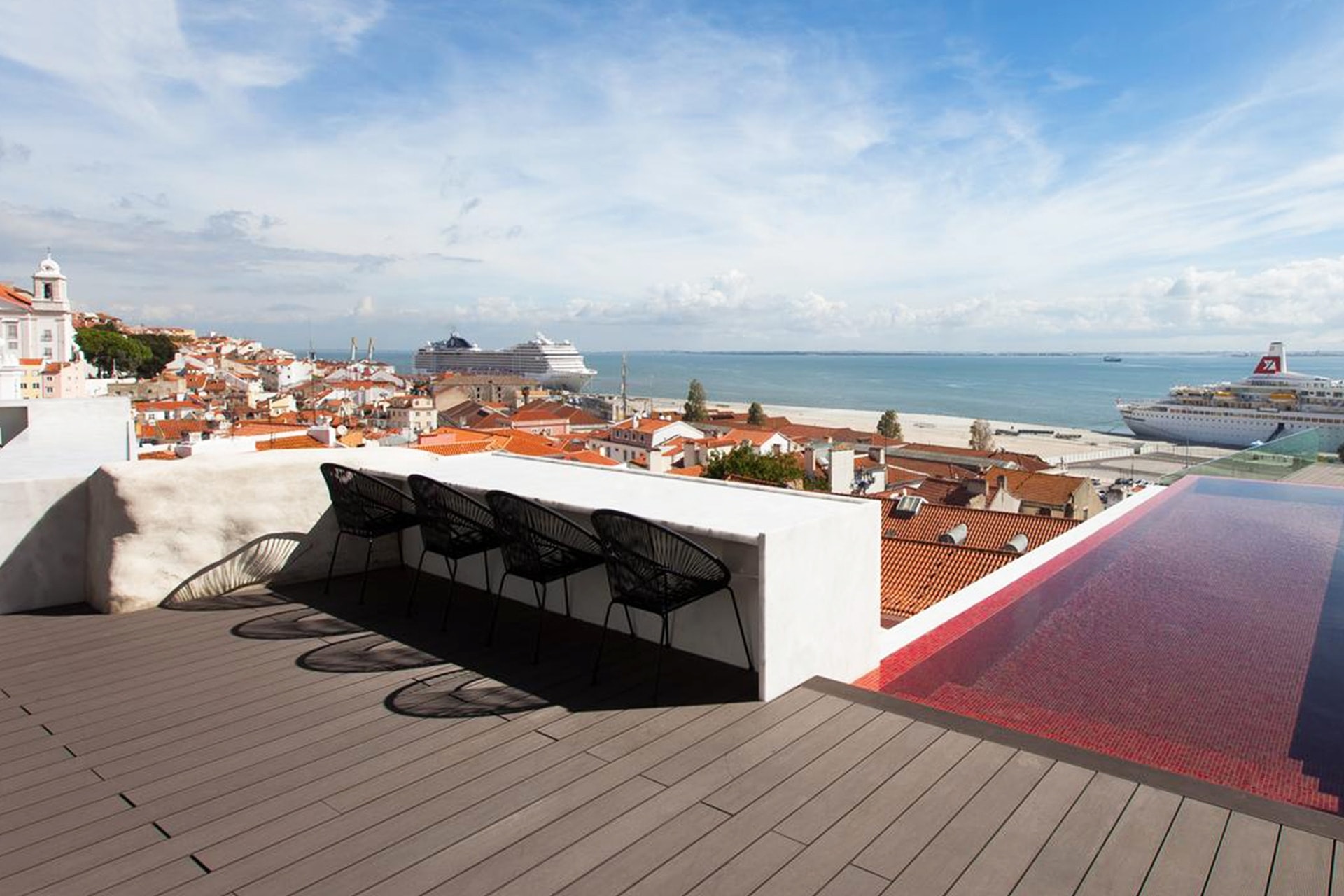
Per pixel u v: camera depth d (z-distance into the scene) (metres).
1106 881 1.80
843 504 3.47
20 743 2.53
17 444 5.62
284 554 4.36
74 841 1.99
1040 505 32.38
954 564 9.86
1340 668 3.65
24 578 3.90
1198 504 8.04
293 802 2.17
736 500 3.56
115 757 2.44
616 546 2.87
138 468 3.89
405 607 3.96
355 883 1.81
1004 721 3.10
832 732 2.58
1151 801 2.14
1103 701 3.28
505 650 3.36
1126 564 5.64
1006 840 1.96
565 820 2.07
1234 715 3.18
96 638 3.51
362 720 2.70
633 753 2.45
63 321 73.06
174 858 1.91
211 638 3.52
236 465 4.17
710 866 1.87
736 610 3.12
